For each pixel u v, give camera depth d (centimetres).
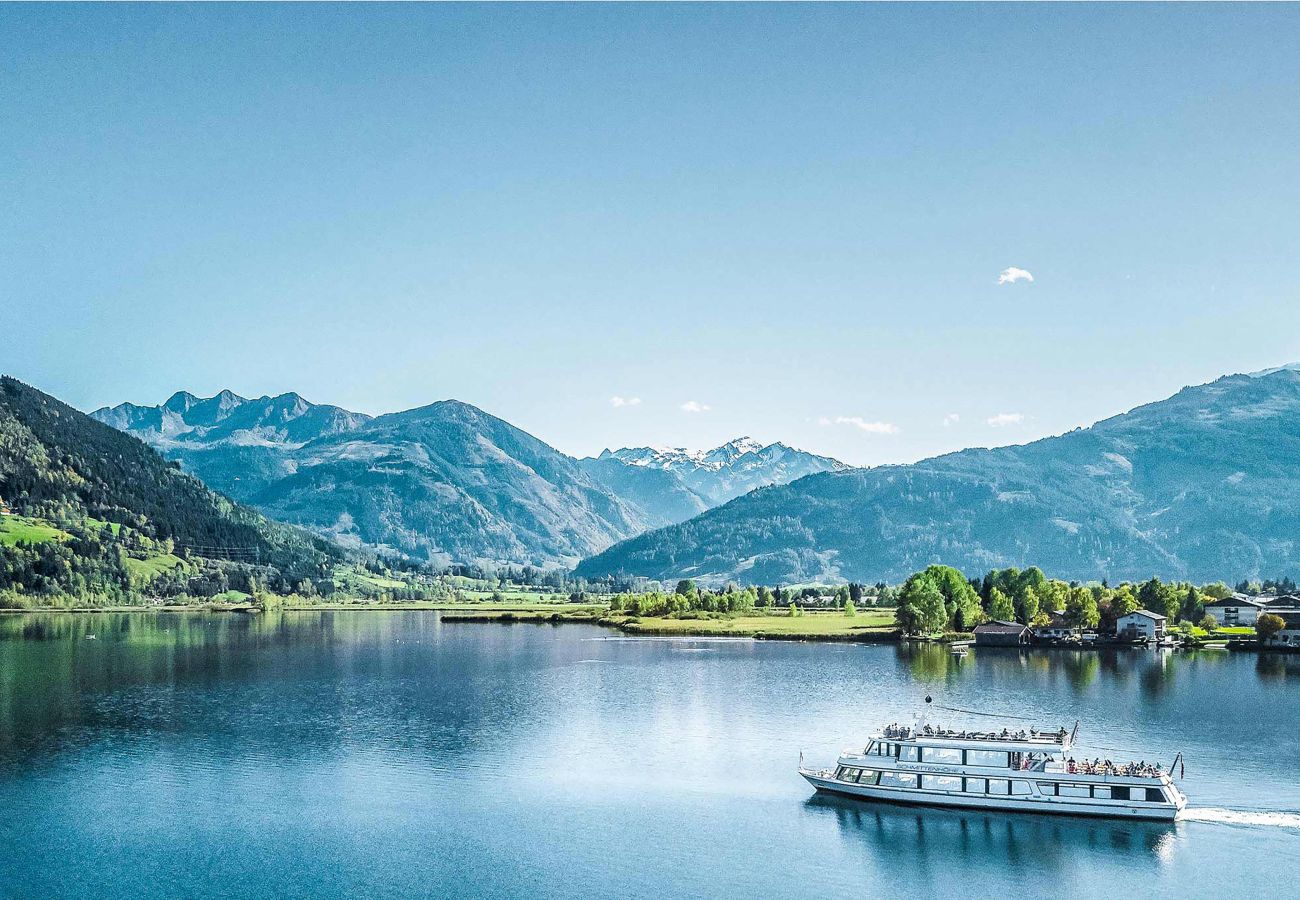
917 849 12912
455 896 11681
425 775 16250
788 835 13450
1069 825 13675
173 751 17838
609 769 16550
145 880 12144
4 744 18412
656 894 11712
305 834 13600
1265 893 11569
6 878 12194
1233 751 17200
